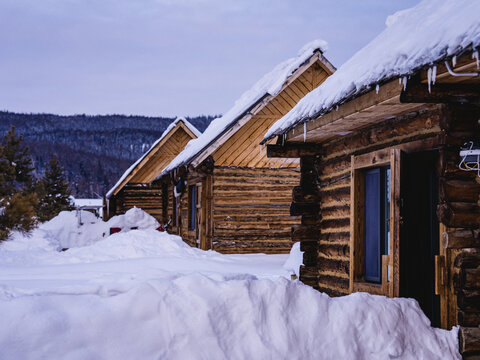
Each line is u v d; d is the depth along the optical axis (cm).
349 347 516
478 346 532
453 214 529
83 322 450
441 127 546
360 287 717
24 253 1481
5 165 1670
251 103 1625
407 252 610
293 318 518
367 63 620
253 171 1711
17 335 423
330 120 682
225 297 504
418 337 544
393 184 617
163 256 1405
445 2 605
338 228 818
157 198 2956
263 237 1706
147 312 473
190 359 459
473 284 532
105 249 1488
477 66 434
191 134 2831
